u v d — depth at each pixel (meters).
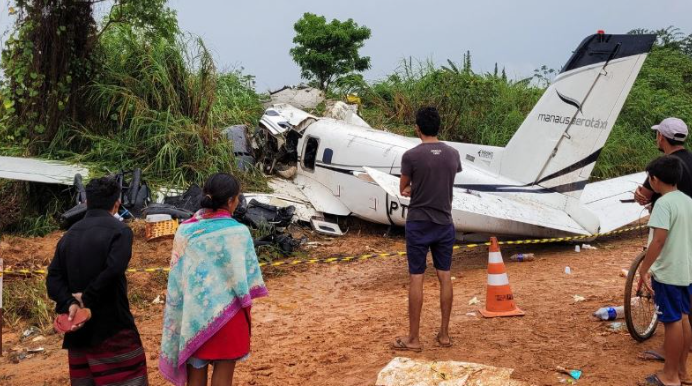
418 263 5.49
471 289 7.54
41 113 11.94
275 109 13.17
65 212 9.52
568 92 9.04
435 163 5.39
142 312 7.32
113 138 11.95
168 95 12.32
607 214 9.76
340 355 5.59
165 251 8.95
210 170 11.46
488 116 16.27
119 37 12.98
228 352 3.68
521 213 8.64
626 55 8.53
